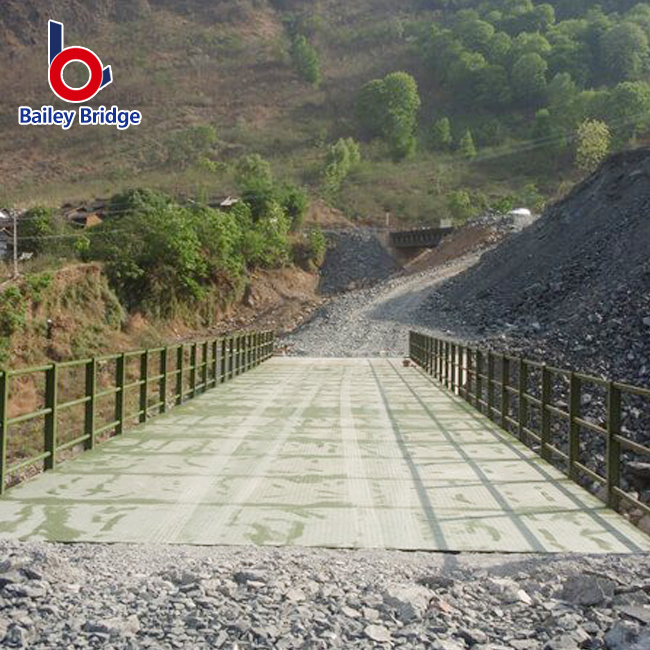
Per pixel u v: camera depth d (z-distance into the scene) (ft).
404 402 60.80
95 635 14.34
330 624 14.94
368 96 619.26
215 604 16.02
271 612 15.69
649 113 522.88
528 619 15.46
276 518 24.81
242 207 295.89
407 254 334.65
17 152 626.23
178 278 206.18
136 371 126.52
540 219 211.61
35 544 21.56
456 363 71.31
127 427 45.27
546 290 162.61
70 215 302.86
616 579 16.98
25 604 15.85
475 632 14.48
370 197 464.65
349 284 307.37
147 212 224.53
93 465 33.60
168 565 19.60
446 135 604.90
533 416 60.85
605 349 92.43
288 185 392.27
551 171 523.29
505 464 34.37
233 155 595.06
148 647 14.01
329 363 116.26
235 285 247.50
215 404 58.59
